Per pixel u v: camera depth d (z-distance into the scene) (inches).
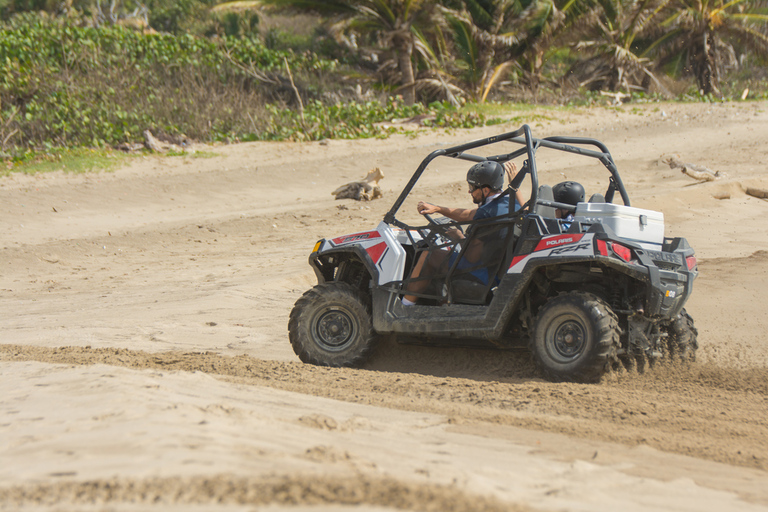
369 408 579.8
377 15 4869.6
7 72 3900.1
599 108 4670.3
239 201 2817.4
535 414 591.8
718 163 2842.0
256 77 5078.7
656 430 552.7
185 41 5098.4
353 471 335.6
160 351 983.6
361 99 5098.4
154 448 351.3
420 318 820.0
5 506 277.7
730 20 5561.0
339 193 2694.4
